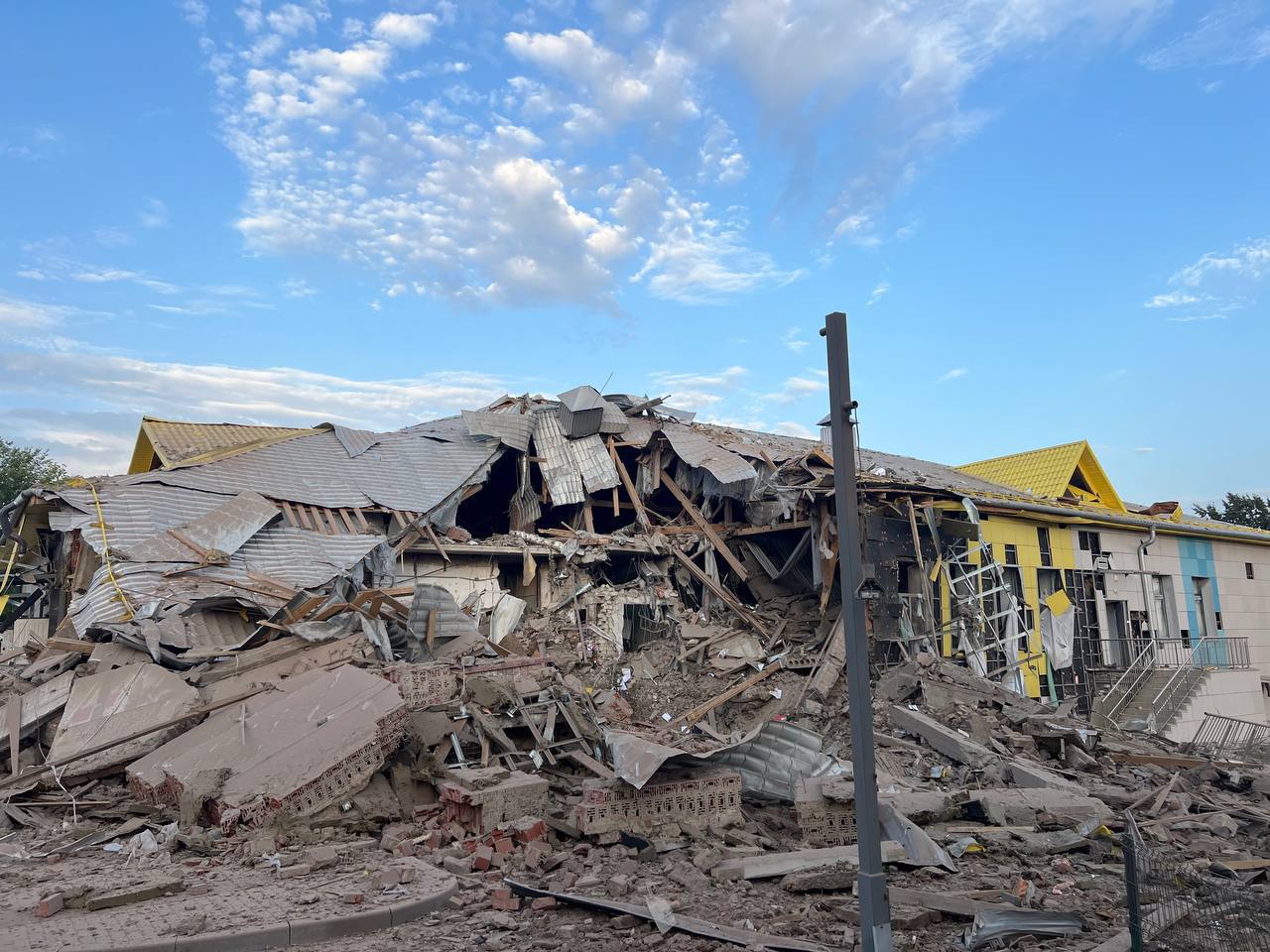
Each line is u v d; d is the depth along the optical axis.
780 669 19.14
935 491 21.12
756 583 22.22
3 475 39.72
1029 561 23.30
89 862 8.55
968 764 13.94
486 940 6.41
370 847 8.95
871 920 5.61
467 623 15.41
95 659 12.98
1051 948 6.64
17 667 15.21
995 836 10.00
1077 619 24.17
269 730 10.28
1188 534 28.62
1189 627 27.83
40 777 10.45
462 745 11.14
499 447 22.34
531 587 20.83
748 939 6.43
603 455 22.53
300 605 13.96
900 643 19.56
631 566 21.97
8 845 9.03
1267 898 5.78
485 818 9.02
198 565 15.87
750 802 11.13
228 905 6.93
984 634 20.94
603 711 14.99
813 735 11.67
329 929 6.46
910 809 10.41
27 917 6.62
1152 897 6.21
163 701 11.59
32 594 21.25
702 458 21.30
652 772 9.21
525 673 12.85
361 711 10.16
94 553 17.48
